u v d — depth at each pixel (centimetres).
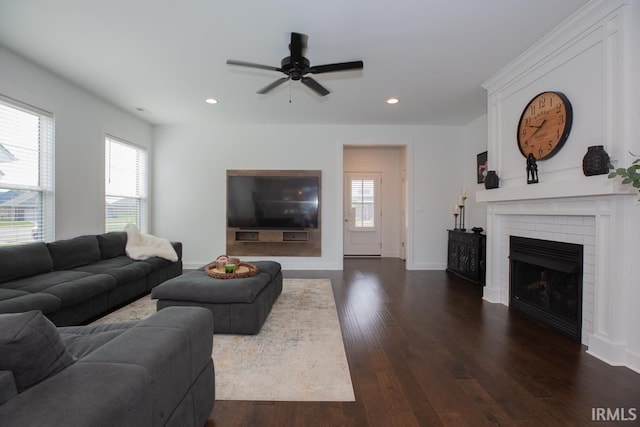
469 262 448
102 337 141
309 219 538
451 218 540
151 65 319
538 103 273
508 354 224
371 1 219
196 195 545
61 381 91
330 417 157
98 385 90
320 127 539
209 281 269
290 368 203
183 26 250
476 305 338
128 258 384
